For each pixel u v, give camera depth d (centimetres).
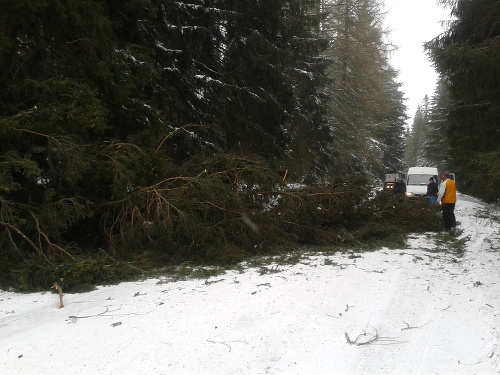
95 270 611
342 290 562
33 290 579
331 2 2464
